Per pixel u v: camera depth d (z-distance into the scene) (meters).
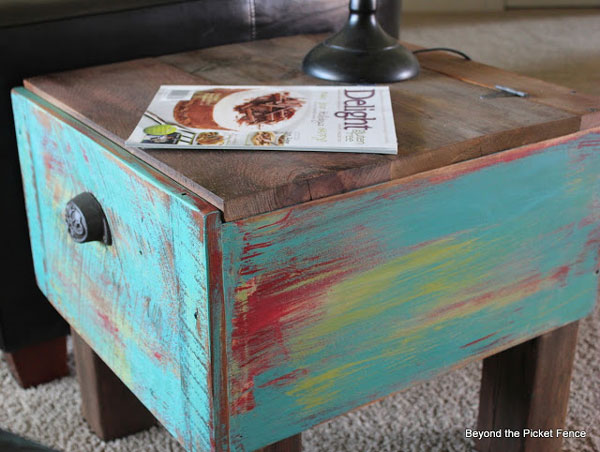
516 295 0.96
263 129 0.87
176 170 0.77
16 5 1.09
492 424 1.13
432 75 1.08
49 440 1.17
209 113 0.92
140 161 0.82
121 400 1.16
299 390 0.83
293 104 0.94
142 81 1.06
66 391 1.28
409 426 1.19
